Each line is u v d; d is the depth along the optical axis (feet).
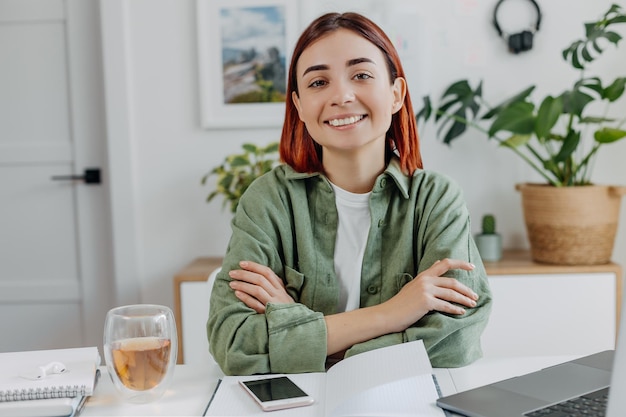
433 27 8.56
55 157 9.34
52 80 9.26
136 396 3.18
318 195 4.32
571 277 7.53
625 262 8.69
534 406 2.89
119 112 8.75
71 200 9.39
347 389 2.99
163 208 8.90
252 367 3.61
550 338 7.57
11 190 9.41
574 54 7.48
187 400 3.24
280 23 8.59
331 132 4.00
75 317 9.50
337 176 4.25
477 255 4.23
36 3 9.16
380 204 4.24
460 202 4.33
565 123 8.50
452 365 3.65
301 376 3.51
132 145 8.84
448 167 8.67
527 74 8.57
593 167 8.57
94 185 9.36
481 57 8.57
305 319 3.71
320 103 3.96
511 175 8.64
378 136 4.06
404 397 3.10
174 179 8.87
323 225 4.30
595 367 3.45
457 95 8.58
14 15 9.17
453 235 4.14
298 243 4.27
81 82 9.23
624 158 8.55
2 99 9.31
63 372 3.28
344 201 4.25
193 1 8.68
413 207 4.27
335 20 4.01
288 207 4.35
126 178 8.83
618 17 7.30
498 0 8.50
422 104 8.59
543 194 7.64
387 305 3.77
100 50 9.17
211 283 4.75
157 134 8.84
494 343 7.57
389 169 4.20
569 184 7.78
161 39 8.73
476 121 8.60
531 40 8.38
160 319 3.20
